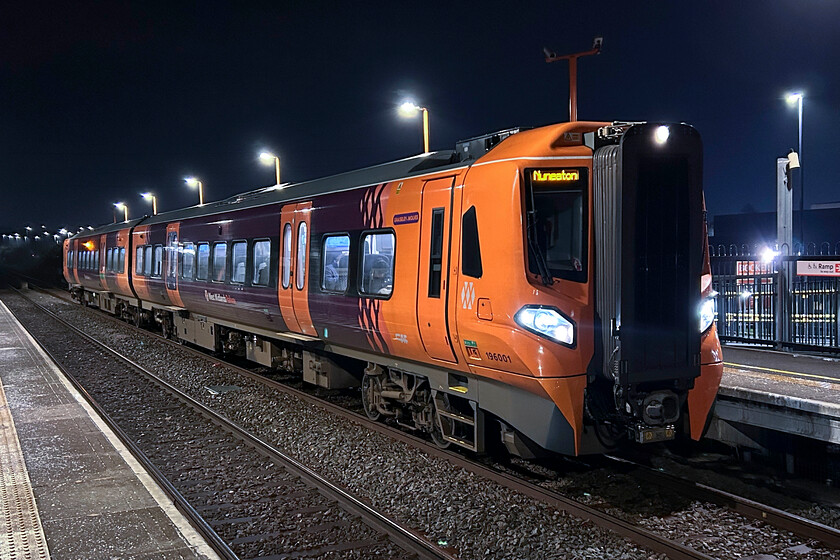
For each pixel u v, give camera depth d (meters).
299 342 10.38
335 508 6.00
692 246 6.08
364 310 8.39
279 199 11.15
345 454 7.59
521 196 5.99
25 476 6.53
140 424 9.29
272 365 12.25
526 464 7.40
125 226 21.47
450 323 6.80
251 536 5.45
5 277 58.56
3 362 14.12
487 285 6.28
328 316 9.36
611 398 6.23
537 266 5.97
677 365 6.07
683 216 6.03
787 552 5.07
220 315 13.78
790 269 11.34
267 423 9.19
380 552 5.10
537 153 6.08
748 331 12.09
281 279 10.71
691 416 6.35
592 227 6.14
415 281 7.37
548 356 5.85
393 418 9.18
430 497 6.20
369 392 9.17
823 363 9.84
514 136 6.52
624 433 6.30
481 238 6.38
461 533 5.41
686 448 8.04
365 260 8.52
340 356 10.38
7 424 8.66
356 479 6.80
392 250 7.89
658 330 5.97
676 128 5.96
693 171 6.05
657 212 5.92
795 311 11.38
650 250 5.91
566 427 5.92
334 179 9.84
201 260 14.41
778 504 6.34
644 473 6.85
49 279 59.44
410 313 7.45
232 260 12.73
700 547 5.17
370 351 8.89
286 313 10.69
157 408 10.20
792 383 8.00
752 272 12.12
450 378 7.39
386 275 8.03
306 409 9.77
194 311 15.55
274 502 6.18
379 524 5.54
